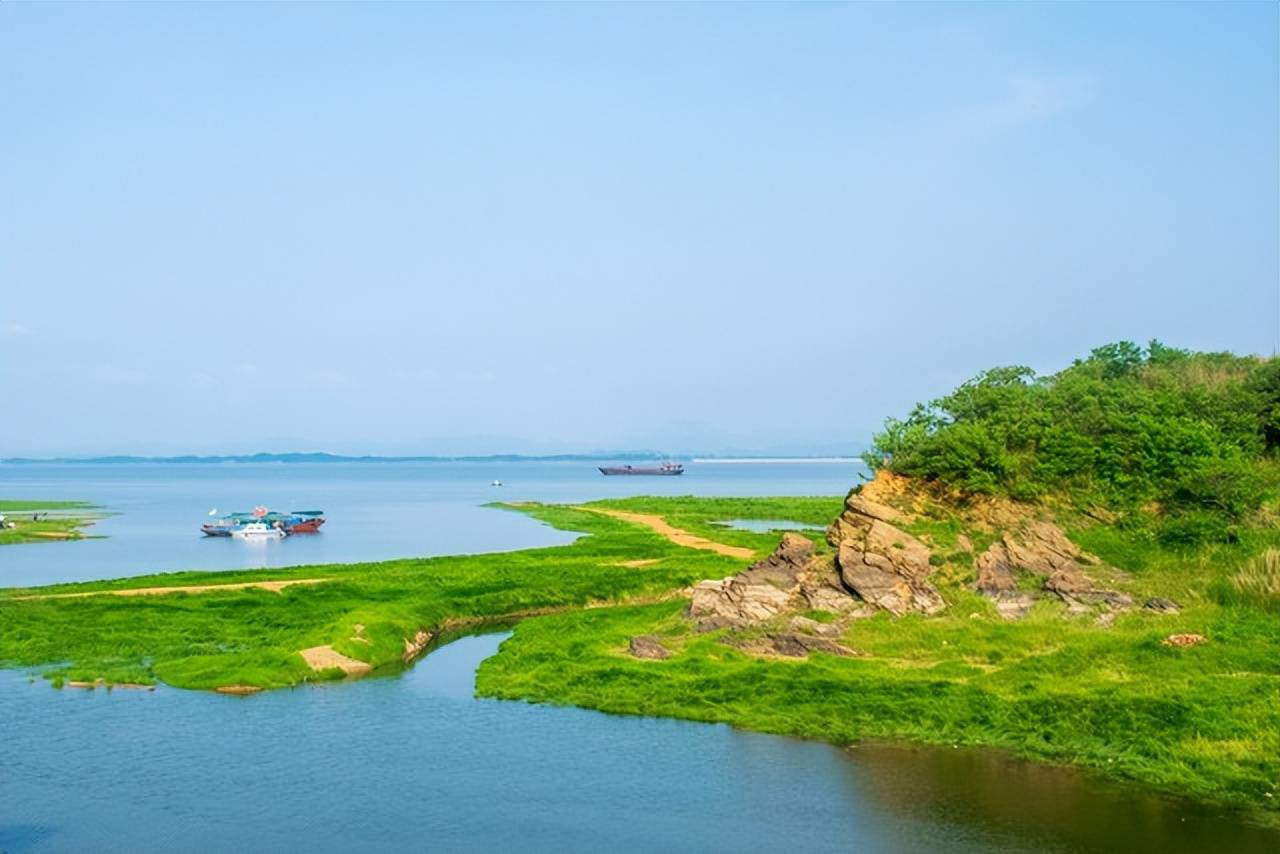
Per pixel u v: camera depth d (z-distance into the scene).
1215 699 37.03
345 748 38.44
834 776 34.72
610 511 166.00
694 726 40.19
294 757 37.53
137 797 33.75
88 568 96.38
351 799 33.53
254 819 32.03
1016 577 49.88
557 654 51.03
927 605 48.84
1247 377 62.50
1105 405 57.97
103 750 38.25
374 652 53.03
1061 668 41.56
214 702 44.78
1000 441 55.31
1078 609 47.12
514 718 41.81
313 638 53.78
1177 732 35.28
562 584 73.88
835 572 51.97
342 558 106.31
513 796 33.69
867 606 49.62
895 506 54.69
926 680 42.06
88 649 53.84
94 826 31.50
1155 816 30.86
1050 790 33.00
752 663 45.78
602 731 39.91
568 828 31.20
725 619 51.72
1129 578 49.16
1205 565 48.91
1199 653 41.25
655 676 45.34
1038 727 37.12
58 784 34.91
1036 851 28.89
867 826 30.84
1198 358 69.50
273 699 45.34
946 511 54.16
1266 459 57.44
